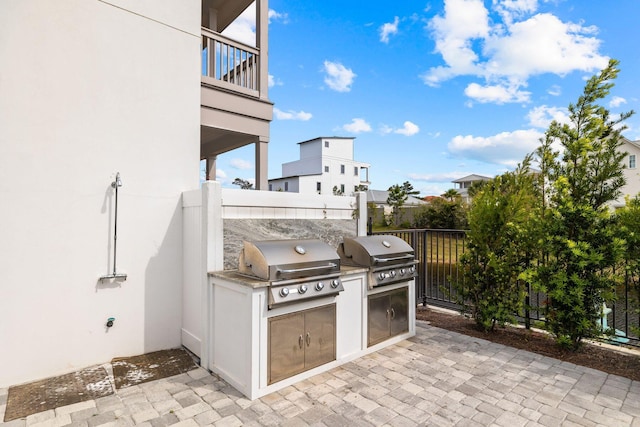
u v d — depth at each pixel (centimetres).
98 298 339
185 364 339
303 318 304
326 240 448
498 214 406
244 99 526
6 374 292
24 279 301
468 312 455
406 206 2470
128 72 359
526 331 430
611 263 338
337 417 245
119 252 351
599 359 348
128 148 358
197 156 405
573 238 359
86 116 333
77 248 327
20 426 233
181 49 396
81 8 331
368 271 358
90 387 290
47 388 288
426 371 321
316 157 3064
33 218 306
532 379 305
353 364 337
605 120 355
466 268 445
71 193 325
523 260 397
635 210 333
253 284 266
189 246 376
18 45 300
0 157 291
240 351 283
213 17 683
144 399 270
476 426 235
